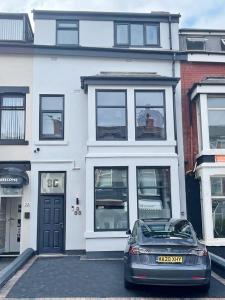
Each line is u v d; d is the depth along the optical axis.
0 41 14.55
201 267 7.68
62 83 14.48
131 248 8.00
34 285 8.69
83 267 10.82
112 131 13.59
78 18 15.38
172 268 7.62
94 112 13.54
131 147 13.42
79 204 13.73
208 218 13.14
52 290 8.25
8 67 14.38
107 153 13.26
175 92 14.88
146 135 13.66
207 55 15.23
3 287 8.52
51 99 14.45
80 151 14.05
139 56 14.93
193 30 16.08
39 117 14.18
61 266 11.01
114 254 12.66
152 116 13.79
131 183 13.12
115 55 14.84
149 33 15.70
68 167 13.95
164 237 8.15
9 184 13.25
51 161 13.89
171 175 13.24
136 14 15.55
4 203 14.34
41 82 14.41
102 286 8.58
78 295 7.87
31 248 13.27
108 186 13.17
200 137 13.98
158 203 13.21
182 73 15.13
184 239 8.09
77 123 14.25
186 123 14.72
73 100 14.40
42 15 15.27
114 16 15.52
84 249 13.48
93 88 13.70
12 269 9.83
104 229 12.88
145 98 13.88
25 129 14.09
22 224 13.51
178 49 15.50
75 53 14.66
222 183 13.58
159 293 8.09
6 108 14.29
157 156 13.32
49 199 13.80
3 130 14.16
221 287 8.66
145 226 8.81
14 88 14.25
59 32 15.33
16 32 15.01
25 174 13.55
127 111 13.64
